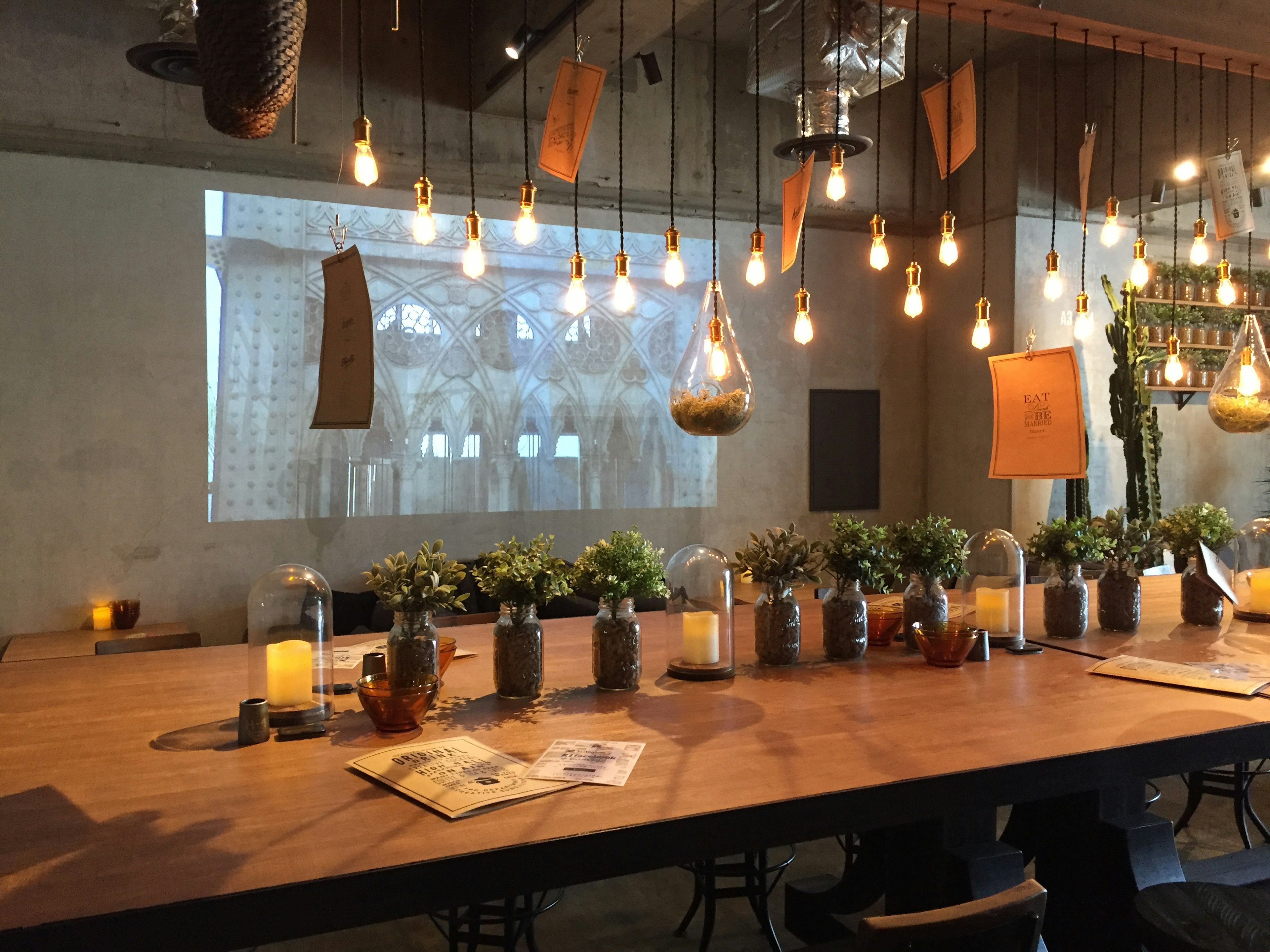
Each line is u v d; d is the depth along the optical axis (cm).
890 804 163
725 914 312
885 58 406
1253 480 740
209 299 527
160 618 517
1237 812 338
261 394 538
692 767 171
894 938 129
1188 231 704
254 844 138
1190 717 203
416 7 546
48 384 495
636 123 605
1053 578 289
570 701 217
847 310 691
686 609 240
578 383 616
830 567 260
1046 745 183
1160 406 705
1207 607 301
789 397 673
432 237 234
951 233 312
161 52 359
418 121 548
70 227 499
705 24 591
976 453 667
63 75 483
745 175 637
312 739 189
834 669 248
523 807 152
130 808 153
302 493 546
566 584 221
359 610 535
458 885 134
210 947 122
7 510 488
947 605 273
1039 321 643
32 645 453
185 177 521
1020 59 632
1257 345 312
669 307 643
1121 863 204
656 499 637
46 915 117
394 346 567
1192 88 574
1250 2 332
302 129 523
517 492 600
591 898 326
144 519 514
